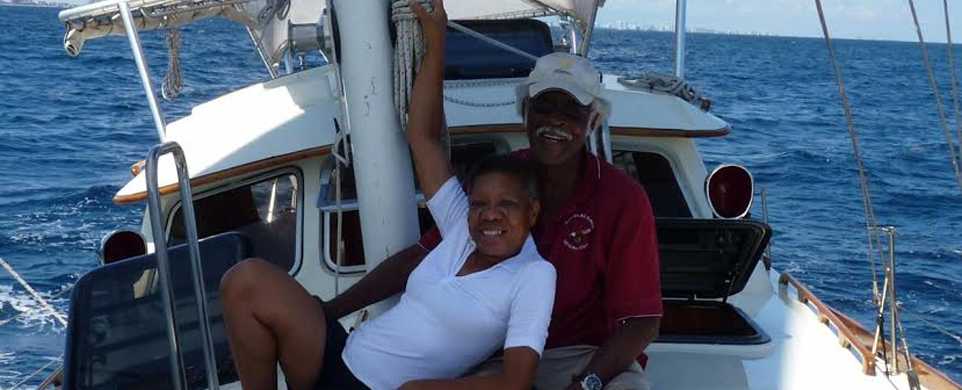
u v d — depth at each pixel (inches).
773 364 141.4
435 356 108.9
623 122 183.5
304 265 166.7
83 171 713.6
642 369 120.8
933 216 655.1
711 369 137.9
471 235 108.2
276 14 158.4
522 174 107.2
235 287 105.7
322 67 221.3
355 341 112.0
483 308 106.7
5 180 666.2
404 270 118.5
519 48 195.6
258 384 109.8
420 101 116.2
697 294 156.9
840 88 141.9
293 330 107.3
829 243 539.2
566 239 115.7
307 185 172.7
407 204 121.0
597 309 119.3
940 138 1159.6
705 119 188.4
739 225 140.1
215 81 1248.8
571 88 111.9
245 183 173.9
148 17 185.0
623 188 115.3
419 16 112.6
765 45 5423.2
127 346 127.6
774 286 182.2
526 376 103.4
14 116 986.1
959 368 358.3
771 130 1135.0
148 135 898.7
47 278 442.0
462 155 178.7
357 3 115.0
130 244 160.9
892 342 148.9
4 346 354.9
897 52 5123.0
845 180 768.3
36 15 5088.6
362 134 118.6
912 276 478.9
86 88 1263.5
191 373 131.2
